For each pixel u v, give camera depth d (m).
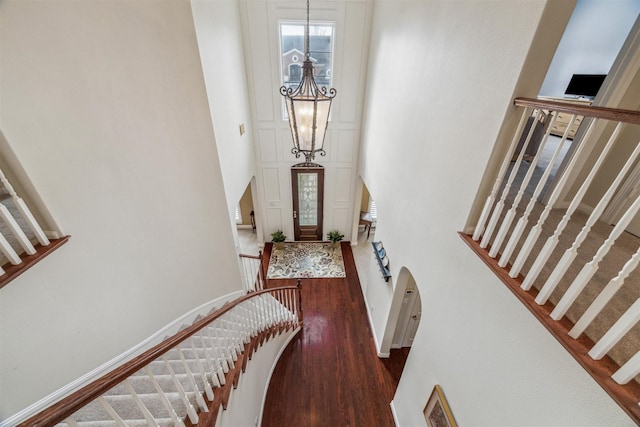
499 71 1.51
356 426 3.21
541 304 1.25
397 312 3.58
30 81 1.51
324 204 6.38
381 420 3.28
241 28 4.44
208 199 3.09
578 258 1.72
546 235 1.99
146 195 2.39
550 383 1.17
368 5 4.38
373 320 4.46
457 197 1.95
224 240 3.46
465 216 1.84
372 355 4.08
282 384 3.62
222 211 3.29
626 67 1.77
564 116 4.06
